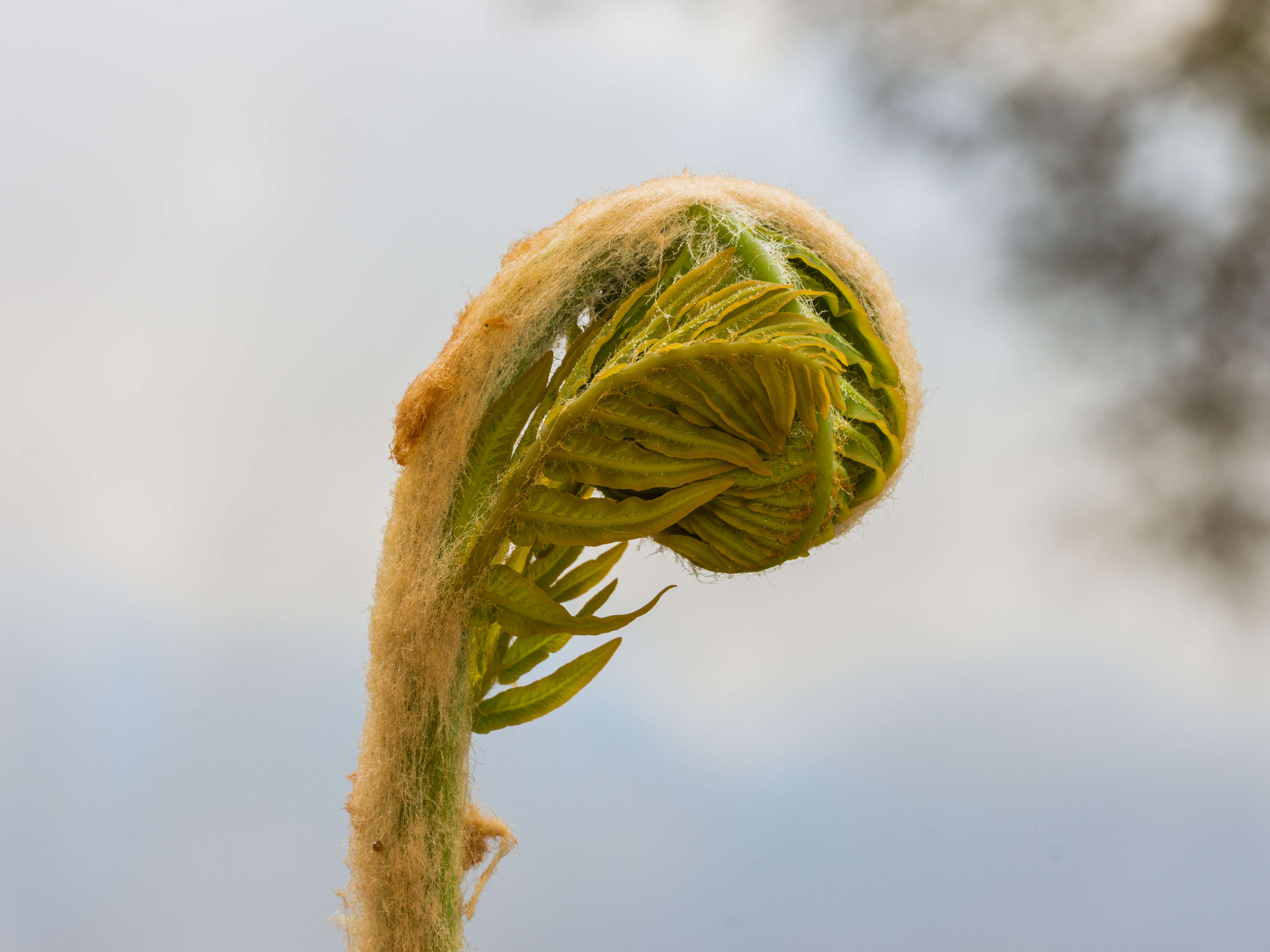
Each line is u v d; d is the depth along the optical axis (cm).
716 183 32
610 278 32
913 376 32
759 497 31
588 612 32
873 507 32
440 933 32
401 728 32
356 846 32
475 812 33
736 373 31
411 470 32
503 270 32
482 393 32
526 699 32
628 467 31
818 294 31
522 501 31
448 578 32
